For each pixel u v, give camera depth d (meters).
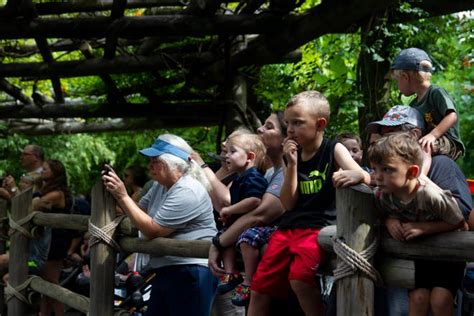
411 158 2.88
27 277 6.29
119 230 4.97
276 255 3.52
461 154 3.80
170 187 4.47
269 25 7.52
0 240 7.25
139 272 5.57
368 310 3.09
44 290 5.97
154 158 4.42
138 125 11.47
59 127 12.07
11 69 8.66
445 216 2.87
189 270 4.35
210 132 12.43
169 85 9.91
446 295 3.05
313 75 8.61
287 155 3.42
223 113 9.42
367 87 7.22
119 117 10.12
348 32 7.31
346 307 3.12
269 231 3.85
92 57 8.78
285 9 7.40
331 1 6.97
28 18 7.39
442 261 3.07
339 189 3.15
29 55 9.51
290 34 7.50
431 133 3.67
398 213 3.00
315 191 3.43
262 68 9.31
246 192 3.99
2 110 10.09
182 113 9.93
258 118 9.85
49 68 8.66
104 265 4.95
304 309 3.41
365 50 7.04
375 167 2.94
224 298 4.93
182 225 4.39
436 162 3.32
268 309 3.65
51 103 10.21
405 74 3.94
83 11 7.56
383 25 7.06
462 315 3.93
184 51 8.98
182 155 4.43
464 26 7.97
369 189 3.13
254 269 3.80
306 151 3.50
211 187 4.53
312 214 3.42
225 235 3.95
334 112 8.03
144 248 4.59
